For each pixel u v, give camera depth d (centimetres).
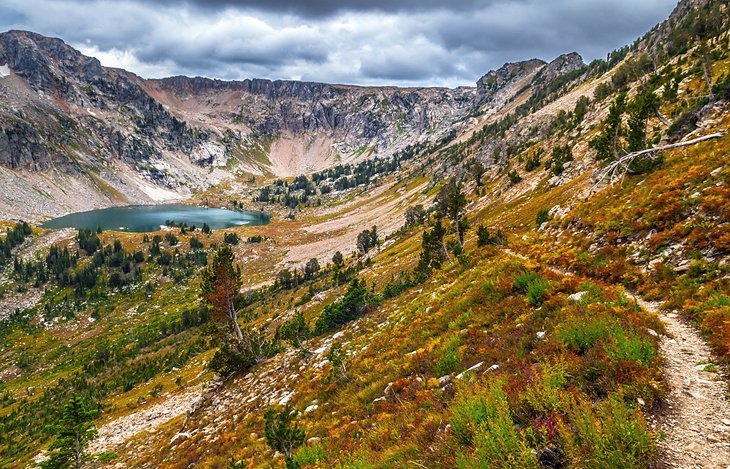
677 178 1873
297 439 1296
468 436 674
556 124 14800
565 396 626
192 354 9875
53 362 12194
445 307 1831
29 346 13238
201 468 1750
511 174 10481
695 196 1566
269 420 1307
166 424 3375
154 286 18025
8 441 6438
